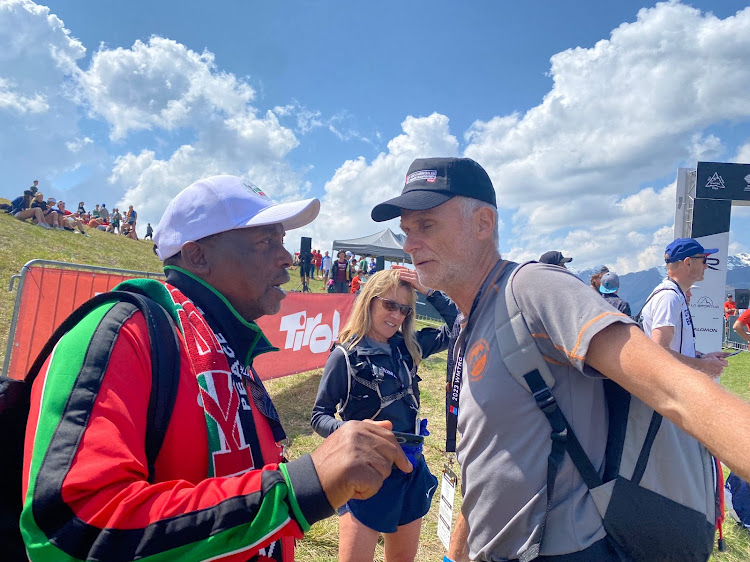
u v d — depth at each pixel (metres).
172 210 1.26
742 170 8.97
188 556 0.77
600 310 1.11
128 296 1.04
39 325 4.14
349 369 2.51
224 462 1.00
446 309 2.81
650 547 1.17
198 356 1.06
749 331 6.12
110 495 0.78
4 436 1.00
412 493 2.47
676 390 0.94
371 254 20.58
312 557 3.21
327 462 0.88
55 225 18.36
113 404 0.85
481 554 1.35
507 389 1.27
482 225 1.52
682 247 3.49
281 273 1.32
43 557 0.74
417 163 1.57
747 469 0.80
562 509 1.19
